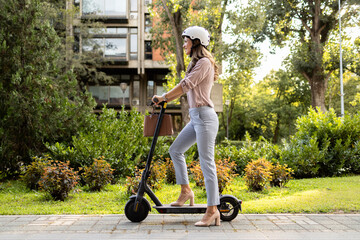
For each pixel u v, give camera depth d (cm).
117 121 939
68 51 2559
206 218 362
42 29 892
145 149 916
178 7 1572
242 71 1916
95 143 819
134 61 3039
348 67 2706
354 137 962
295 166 890
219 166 621
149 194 384
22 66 859
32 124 830
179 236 321
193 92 365
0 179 850
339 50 2662
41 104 838
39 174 685
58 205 525
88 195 609
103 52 2972
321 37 2747
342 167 934
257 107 3981
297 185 709
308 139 949
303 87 3772
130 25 3014
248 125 4138
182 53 1650
